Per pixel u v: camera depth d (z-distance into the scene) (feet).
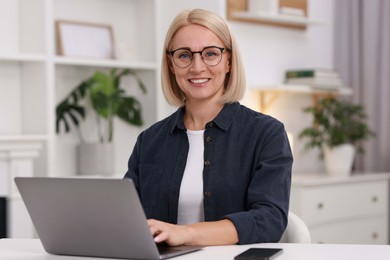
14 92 11.75
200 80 6.39
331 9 16.10
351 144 14.79
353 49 15.98
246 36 14.19
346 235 13.66
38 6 11.46
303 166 15.49
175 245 5.22
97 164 12.17
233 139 6.40
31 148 10.82
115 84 12.65
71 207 4.92
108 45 12.76
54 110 11.53
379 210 14.53
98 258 5.04
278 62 14.93
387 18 15.62
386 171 15.71
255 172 6.14
